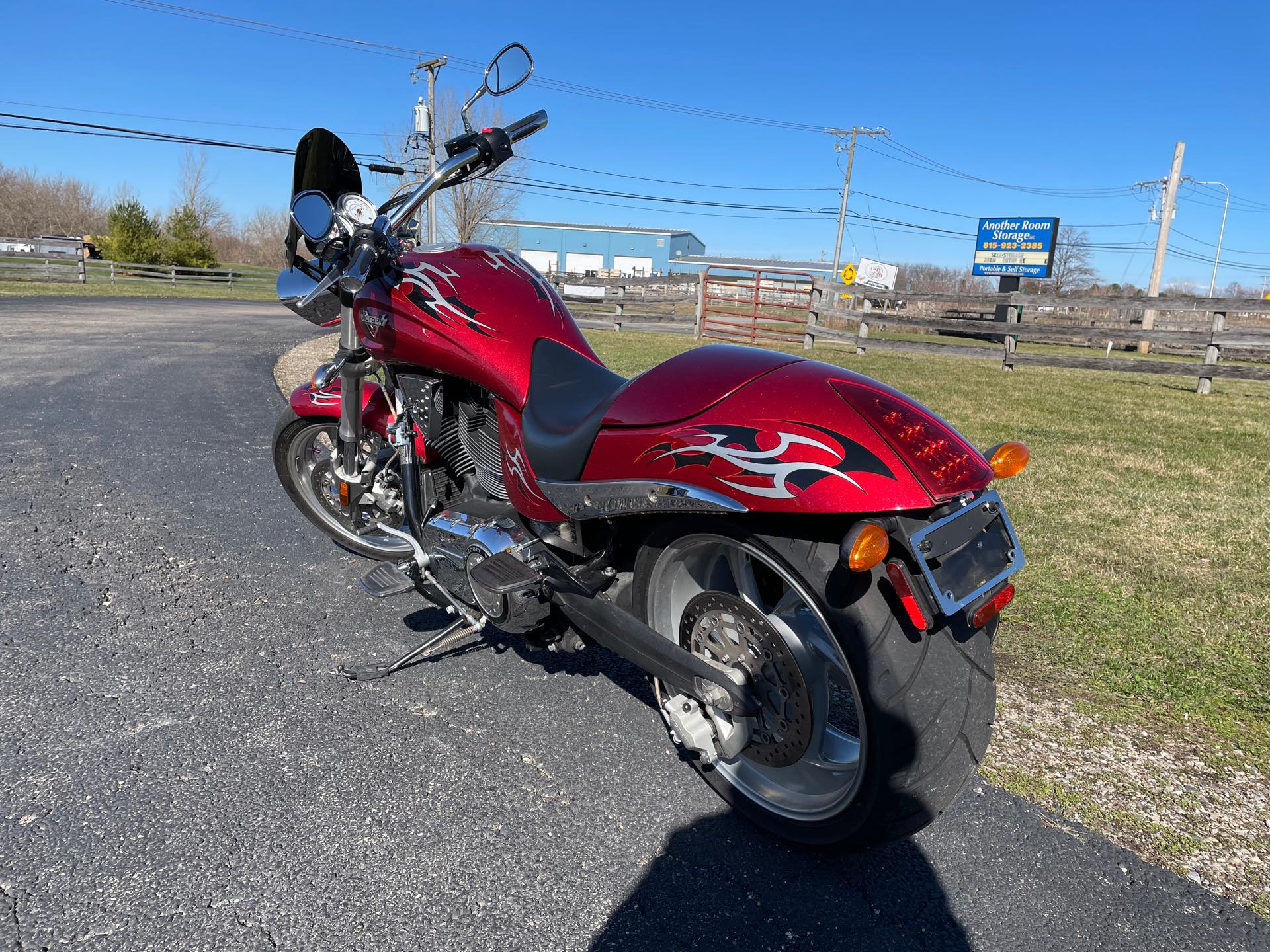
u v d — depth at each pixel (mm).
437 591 2916
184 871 2025
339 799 2314
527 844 2176
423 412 2977
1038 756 2586
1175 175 24062
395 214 2723
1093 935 1922
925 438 1920
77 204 73750
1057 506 5020
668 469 2057
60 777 2352
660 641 2193
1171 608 3592
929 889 2064
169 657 3047
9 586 3551
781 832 2180
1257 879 2107
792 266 72438
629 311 22219
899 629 1847
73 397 7723
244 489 5039
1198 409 8828
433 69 34438
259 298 31141
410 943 1845
